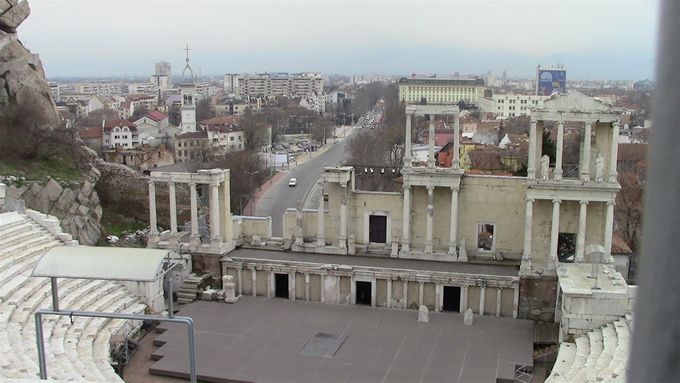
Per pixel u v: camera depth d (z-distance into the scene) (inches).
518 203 1812.3
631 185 2544.3
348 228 1946.4
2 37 2642.7
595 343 1323.8
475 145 4242.1
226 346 1481.3
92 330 1393.9
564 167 2053.4
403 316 1695.4
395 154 4426.7
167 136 5940.0
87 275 981.8
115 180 2864.2
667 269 173.9
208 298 1806.1
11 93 2623.0
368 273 1766.7
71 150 2711.6
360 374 1338.6
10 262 1496.1
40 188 2365.9
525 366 1379.2
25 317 1300.4
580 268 1579.7
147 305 1644.9
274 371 1350.9
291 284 1831.9
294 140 7667.3
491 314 1717.5
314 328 1599.4
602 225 1697.8
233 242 1975.9
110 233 2657.5
